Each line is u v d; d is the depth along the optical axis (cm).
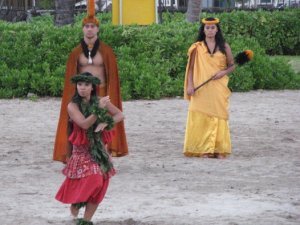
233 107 5159
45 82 5597
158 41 5959
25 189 2867
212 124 3509
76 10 9519
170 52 5969
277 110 5047
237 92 5975
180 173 3180
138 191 2836
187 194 2788
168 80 5688
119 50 5850
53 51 5809
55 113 4856
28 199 2711
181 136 4088
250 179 3069
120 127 3081
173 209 2566
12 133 4153
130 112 4916
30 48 5844
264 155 3597
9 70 5697
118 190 2848
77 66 3023
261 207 2602
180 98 5612
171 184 2962
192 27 6269
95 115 2203
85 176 2212
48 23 6838
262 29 9200
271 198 2736
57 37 5897
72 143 2238
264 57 6384
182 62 5934
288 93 5978
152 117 4725
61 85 5562
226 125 3538
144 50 5950
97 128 2223
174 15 8950
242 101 5462
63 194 2248
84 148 2233
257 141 3959
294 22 9388
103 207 2586
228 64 3547
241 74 6009
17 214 2503
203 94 3509
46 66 5706
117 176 3105
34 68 5734
